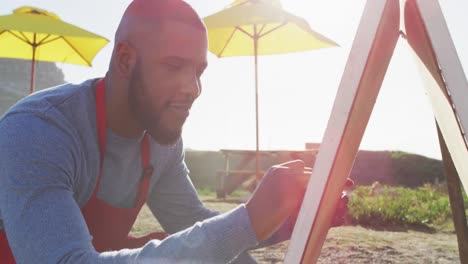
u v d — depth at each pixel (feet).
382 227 20.39
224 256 3.24
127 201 5.00
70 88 4.46
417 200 27.32
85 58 29.68
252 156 38.58
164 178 5.73
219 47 29.04
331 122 2.74
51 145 3.87
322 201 2.74
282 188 3.29
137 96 4.09
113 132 4.53
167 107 4.02
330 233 17.93
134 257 3.33
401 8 3.46
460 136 2.84
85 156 4.30
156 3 4.00
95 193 4.56
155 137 4.20
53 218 3.54
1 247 4.36
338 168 2.91
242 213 3.30
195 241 3.27
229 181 36.99
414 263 13.56
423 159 52.70
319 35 28.04
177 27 3.93
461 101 2.62
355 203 22.77
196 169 56.49
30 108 4.04
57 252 3.39
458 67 2.64
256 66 28.43
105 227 4.74
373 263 13.47
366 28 2.68
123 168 4.71
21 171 3.70
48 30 23.98
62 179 3.86
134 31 4.03
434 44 2.66
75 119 4.23
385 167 51.49
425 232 19.89
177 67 3.97
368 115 3.38
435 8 2.68
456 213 5.73
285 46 28.68
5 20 24.95
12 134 3.86
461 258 5.79
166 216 5.94
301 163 3.52
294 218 4.84
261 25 28.35
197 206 5.89
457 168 4.01
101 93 4.44
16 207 3.63
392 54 3.35
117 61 4.17
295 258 2.78
